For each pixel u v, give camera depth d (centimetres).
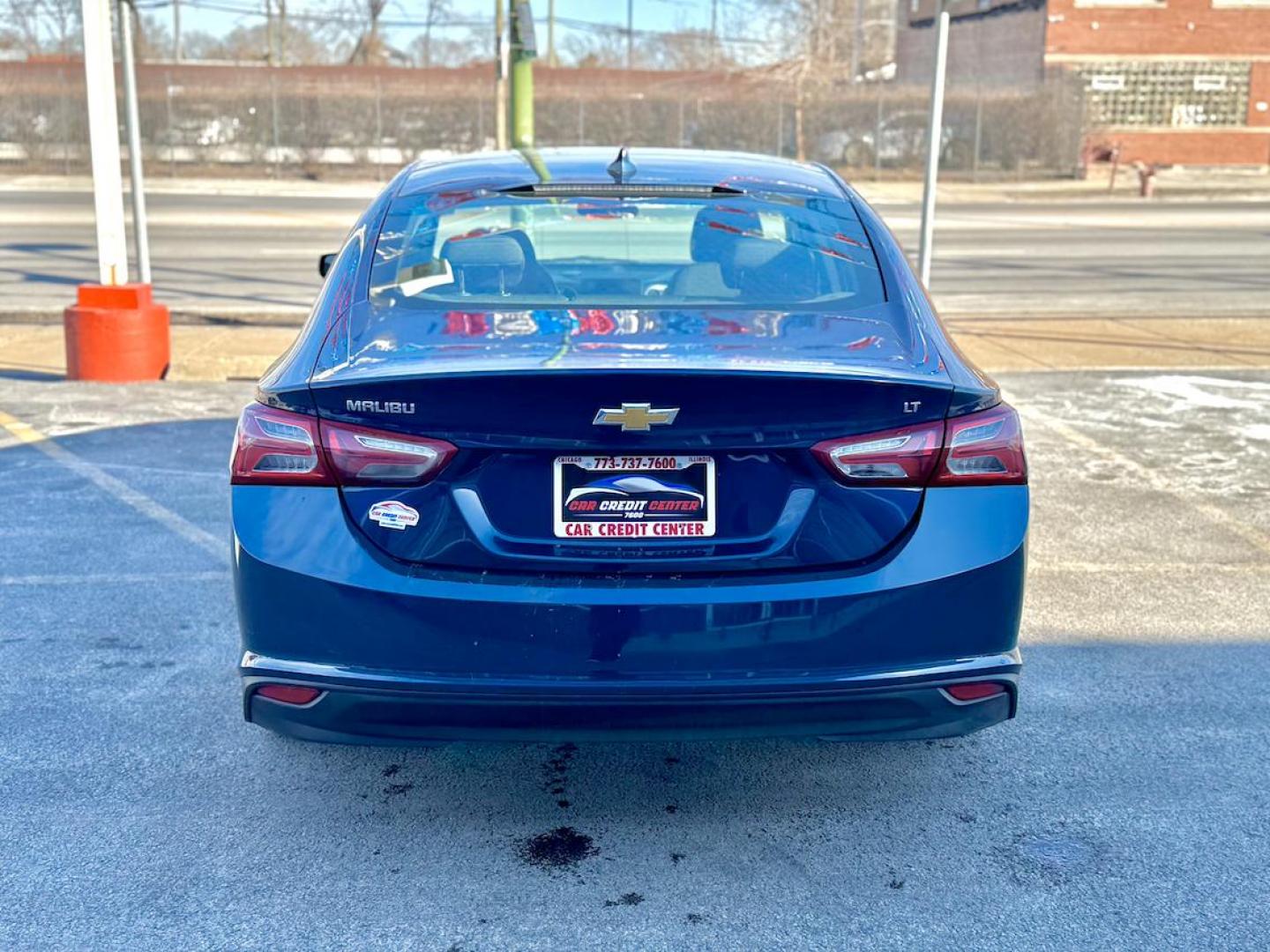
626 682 292
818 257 376
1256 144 4372
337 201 2938
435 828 345
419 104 3953
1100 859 330
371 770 377
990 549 302
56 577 531
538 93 4034
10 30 5591
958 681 302
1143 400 893
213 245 1938
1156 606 510
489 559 296
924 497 302
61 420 813
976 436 303
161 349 962
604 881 319
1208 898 311
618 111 4034
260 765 379
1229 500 658
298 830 343
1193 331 1188
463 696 293
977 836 341
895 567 298
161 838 338
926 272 1025
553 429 290
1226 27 4288
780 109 3956
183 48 7012
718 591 294
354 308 346
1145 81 4312
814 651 296
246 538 301
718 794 364
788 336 327
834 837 341
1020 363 1026
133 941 294
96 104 927
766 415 291
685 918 304
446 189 411
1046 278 1648
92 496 646
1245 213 2859
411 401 291
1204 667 452
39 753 384
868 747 394
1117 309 1348
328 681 297
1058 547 582
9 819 346
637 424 288
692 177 420
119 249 951
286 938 296
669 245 380
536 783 371
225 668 446
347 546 297
